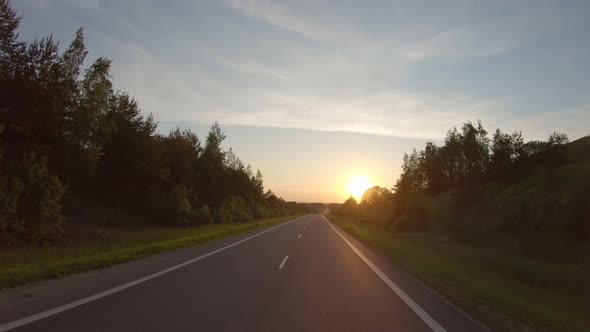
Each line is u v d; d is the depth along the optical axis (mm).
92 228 29375
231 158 83062
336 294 10062
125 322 6957
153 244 21375
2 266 13227
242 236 30781
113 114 43406
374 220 64688
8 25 29703
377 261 17469
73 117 34531
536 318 8094
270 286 10852
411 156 71750
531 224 27500
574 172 31703
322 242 26750
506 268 17875
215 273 12742
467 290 10789
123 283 10594
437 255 21844
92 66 34875
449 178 64250
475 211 40031
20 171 23000
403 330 7043
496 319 7895
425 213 46438
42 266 12445
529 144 44312
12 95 29406
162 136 56156
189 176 57000
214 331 6621
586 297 13055
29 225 22797
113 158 43375
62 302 8250
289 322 7320
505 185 42469
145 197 45406
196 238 25844
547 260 21500
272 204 127125
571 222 23828
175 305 8328
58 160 33969
